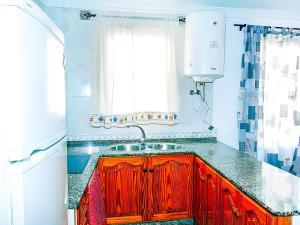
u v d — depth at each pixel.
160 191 2.53
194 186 2.55
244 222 1.52
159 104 2.91
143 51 2.86
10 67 0.66
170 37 2.87
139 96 2.89
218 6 2.99
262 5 2.93
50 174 0.92
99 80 2.79
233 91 3.17
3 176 0.67
